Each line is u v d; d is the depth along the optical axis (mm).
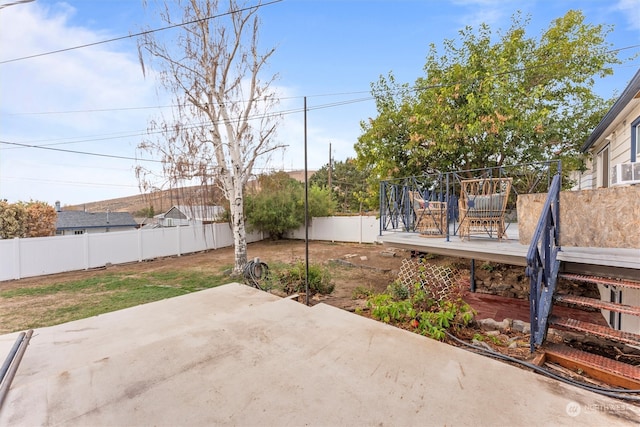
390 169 8383
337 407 1469
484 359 1946
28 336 2562
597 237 2889
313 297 5832
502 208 4219
